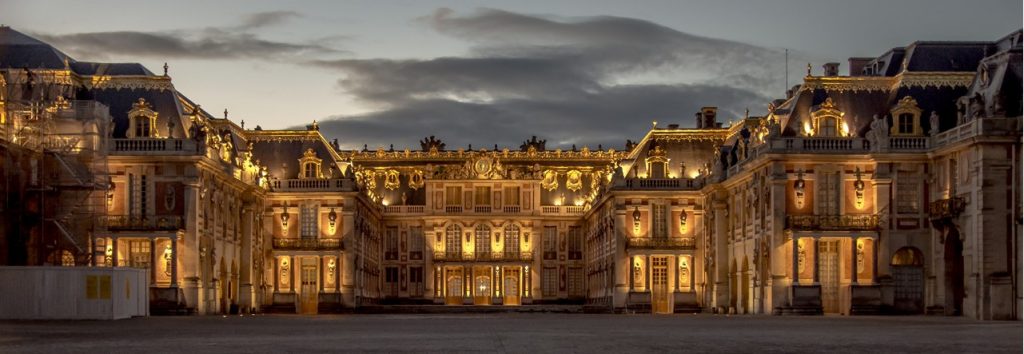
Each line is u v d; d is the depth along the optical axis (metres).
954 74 90.44
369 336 43.81
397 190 146.00
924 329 51.25
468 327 54.25
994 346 36.47
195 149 90.69
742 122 115.56
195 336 43.69
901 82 90.38
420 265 144.62
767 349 34.97
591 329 51.44
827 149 88.81
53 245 82.75
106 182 84.81
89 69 96.62
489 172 145.25
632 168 122.50
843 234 87.75
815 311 87.94
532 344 37.78
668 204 120.31
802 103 91.81
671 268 119.38
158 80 95.25
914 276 88.88
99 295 67.19
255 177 112.12
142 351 33.72
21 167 80.94
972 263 78.69
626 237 120.00
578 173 147.38
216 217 97.50
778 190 89.06
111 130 91.06
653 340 40.62
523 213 144.75
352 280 118.38
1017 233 75.50
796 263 88.06
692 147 123.31
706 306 116.25
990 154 77.56
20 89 82.31
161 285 89.94
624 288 119.50
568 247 145.88
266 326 55.62
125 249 91.06
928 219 87.44
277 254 117.44
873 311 87.19
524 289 145.12
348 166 120.19
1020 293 74.69
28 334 44.97
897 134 88.44
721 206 110.06
